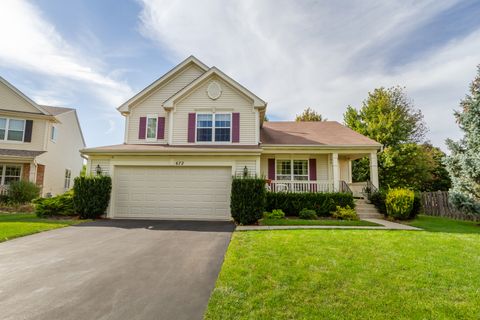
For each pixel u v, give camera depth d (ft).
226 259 16.43
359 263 15.72
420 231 26.66
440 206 45.62
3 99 56.49
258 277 13.39
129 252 18.26
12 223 28.43
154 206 35.55
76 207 33.09
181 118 42.96
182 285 12.61
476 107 37.86
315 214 35.96
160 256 17.31
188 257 17.08
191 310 10.23
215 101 43.01
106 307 10.46
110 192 35.63
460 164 37.50
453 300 11.11
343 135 50.55
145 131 46.44
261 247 19.20
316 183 42.42
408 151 75.61
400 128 78.48
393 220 36.52
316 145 44.09
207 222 32.07
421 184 80.43
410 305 10.63
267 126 57.88
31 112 58.13
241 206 30.45
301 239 21.81
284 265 15.24
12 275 13.92
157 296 11.43
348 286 12.41
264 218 34.71
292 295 11.40
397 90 84.07
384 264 15.60
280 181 42.55
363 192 45.32
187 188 35.76
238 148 38.50
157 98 47.85
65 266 15.37
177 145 41.96
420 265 15.44
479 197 36.32
